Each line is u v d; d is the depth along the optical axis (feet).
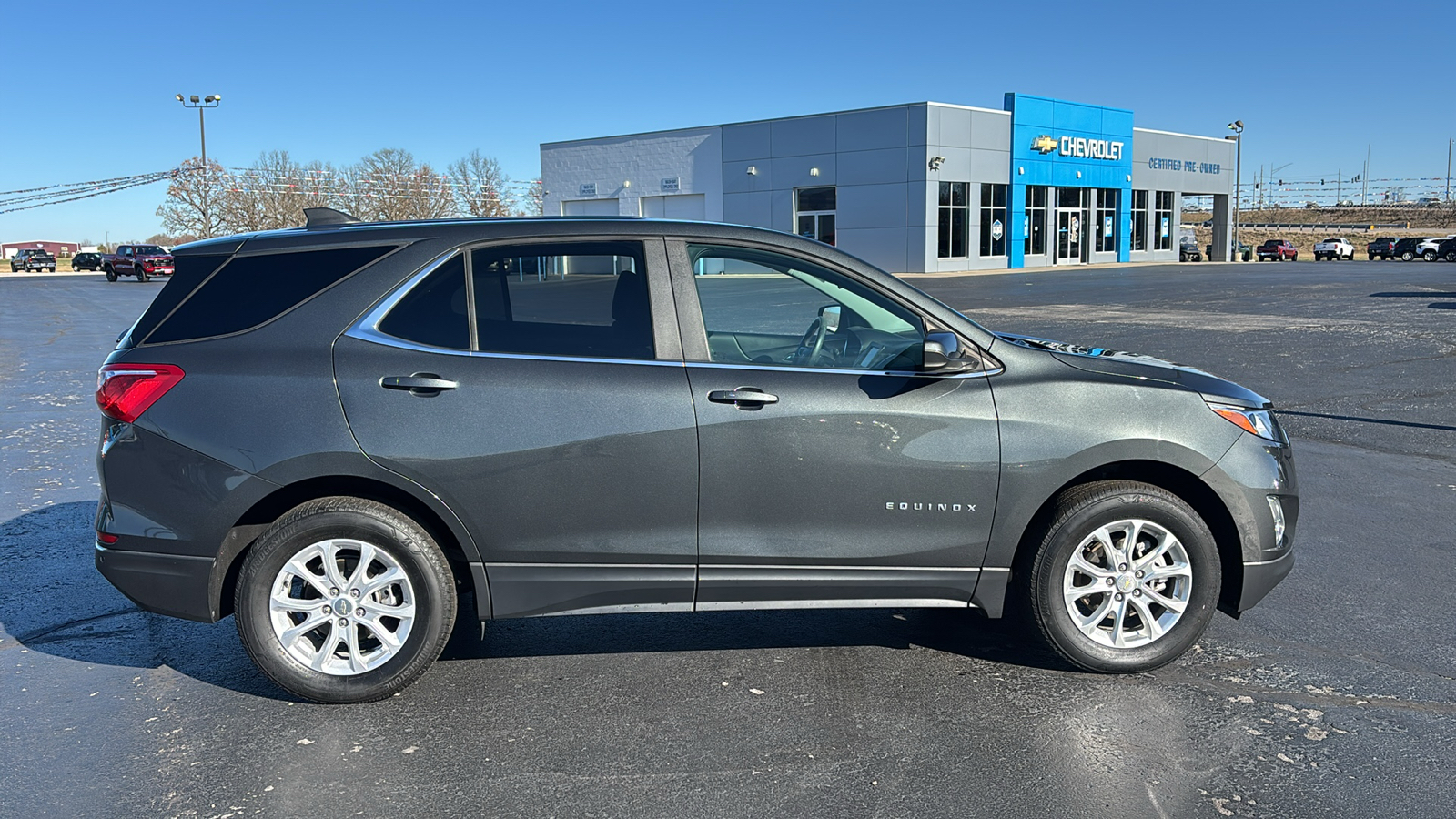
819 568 12.59
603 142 168.35
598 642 14.60
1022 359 12.82
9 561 18.53
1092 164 165.78
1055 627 12.92
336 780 10.73
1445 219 395.55
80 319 80.33
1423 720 11.84
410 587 12.31
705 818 9.91
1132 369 13.21
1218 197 201.67
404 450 11.93
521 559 12.36
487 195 234.17
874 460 12.35
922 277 134.10
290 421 11.93
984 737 11.53
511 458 12.05
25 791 10.59
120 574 12.30
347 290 12.33
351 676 12.40
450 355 12.20
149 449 12.09
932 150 140.67
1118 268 157.17
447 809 10.12
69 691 13.11
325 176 215.10
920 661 13.75
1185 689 12.75
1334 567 17.42
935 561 12.69
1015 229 154.30
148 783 10.72
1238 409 12.93
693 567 12.48
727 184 158.10
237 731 11.93
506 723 12.03
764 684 13.04
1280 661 13.58
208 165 202.59
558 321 12.45
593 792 10.43
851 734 11.64
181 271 12.66
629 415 12.11
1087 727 11.74
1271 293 88.22
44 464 26.35
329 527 12.09
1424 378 38.42
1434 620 14.99
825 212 150.41
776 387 12.28
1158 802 10.14
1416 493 22.31
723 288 12.73
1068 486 12.94
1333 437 28.37
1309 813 9.91
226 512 12.03
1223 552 13.35
